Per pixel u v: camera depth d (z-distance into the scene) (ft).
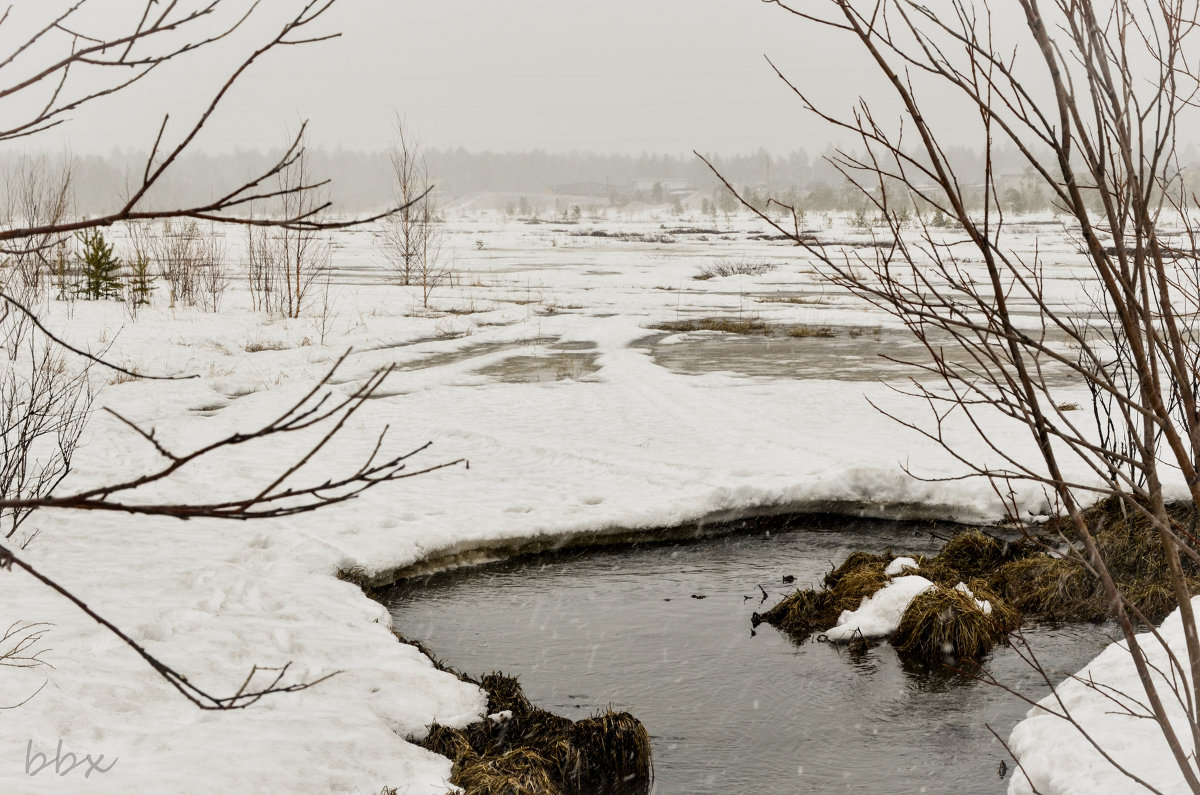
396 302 113.80
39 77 5.04
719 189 541.75
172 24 5.23
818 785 19.25
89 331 79.46
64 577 27.30
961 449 43.88
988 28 6.07
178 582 27.78
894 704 22.95
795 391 60.80
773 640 26.91
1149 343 6.53
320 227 4.80
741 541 36.37
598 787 19.52
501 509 37.42
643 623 28.27
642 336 91.25
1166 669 20.43
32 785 16.02
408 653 24.13
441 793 17.65
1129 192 6.28
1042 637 27.04
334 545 32.30
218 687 21.26
